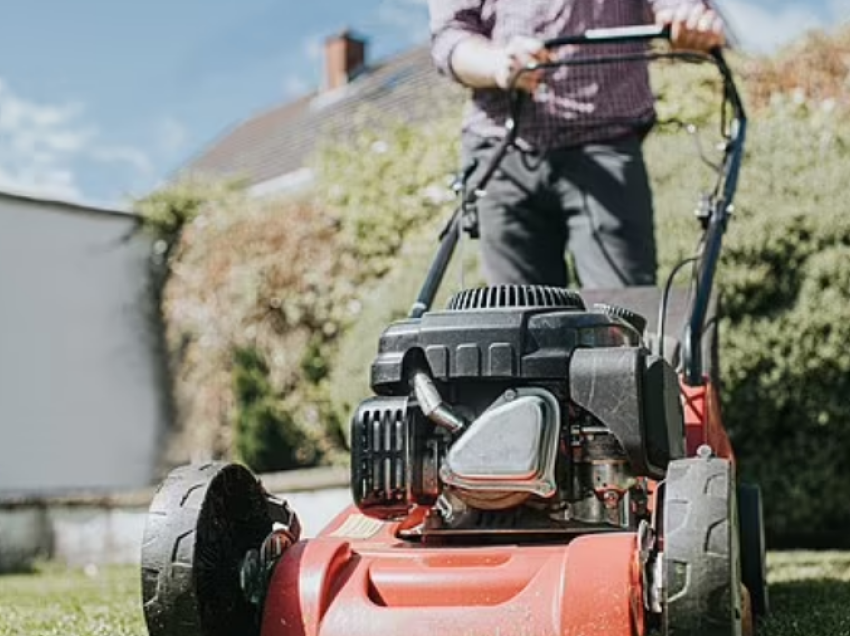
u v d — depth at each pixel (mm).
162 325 14695
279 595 2986
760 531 4098
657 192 7215
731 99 4555
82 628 4809
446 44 4453
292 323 11430
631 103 4480
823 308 6926
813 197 7004
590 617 2793
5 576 9305
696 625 2719
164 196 14578
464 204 4211
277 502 3328
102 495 11914
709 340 4246
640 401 3023
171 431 14461
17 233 14141
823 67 9273
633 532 3080
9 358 14000
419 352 3205
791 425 7145
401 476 3164
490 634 2838
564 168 4449
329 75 20125
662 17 4242
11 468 13898
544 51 4191
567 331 3102
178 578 2904
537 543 3188
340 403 7977
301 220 11453
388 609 2928
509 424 2977
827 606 4820
